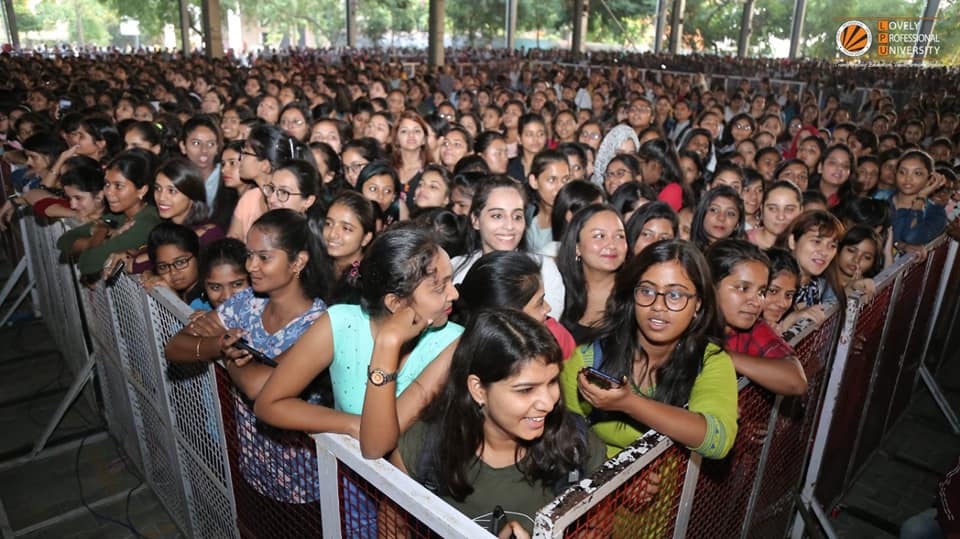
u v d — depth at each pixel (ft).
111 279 9.90
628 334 6.58
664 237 9.39
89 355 13.47
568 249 8.81
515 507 5.49
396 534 4.99
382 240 5.74
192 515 9.68
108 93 29.76
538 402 4.97
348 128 19.85
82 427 14.10
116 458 13.11
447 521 4.19
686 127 32.50
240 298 7.64
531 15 141.49
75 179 11.78
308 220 7.75
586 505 4.28
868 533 11.76
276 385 5.83
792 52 128.06
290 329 7.34
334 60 107.04
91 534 11.29
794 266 8.02
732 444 5.64
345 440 5.13
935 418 15.31
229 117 21.91
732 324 7.15
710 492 6.45
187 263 9.17
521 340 4.89
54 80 43.34
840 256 10.77
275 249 6.97
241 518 7.66
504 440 5.46
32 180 15.85
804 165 16.70
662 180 16.20
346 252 8.78
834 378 9.05
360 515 5.35
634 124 26.30
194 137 14.82
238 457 7.23
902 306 11.33
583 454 5.69
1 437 13.75
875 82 70.64
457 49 125.90
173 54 99.86
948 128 34.53
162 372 8.76
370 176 12.21
